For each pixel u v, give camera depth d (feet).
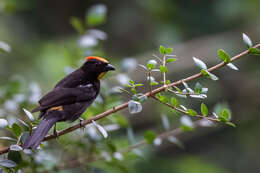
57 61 44.19
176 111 20.57
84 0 55.01
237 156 51.26
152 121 48.16
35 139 19.40
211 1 50.01
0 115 25.89
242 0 49.60
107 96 26.78
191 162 46.70
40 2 51.83
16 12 49.37
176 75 50.29
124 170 26.04
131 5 53.47
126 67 29.12
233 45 51.29
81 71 26.08
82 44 29.66
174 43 50.57
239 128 52.65
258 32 50.78
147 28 52.65
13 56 46.01
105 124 28.50
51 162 24.50
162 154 50.52
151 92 19.95
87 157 26.11
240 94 53.06
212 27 51.19
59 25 53.93
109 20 53.57
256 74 53.42
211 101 51.70
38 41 50.01
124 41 52.95
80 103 24.16
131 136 26.68
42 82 43.01
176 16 50.96
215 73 52.90
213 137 52.37
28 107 27.35
